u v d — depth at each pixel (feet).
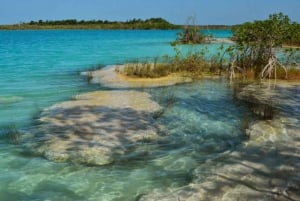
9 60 84.79
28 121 35.22
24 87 51.93
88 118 35.58
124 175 24.31
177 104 42.06
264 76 59.98
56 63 80.64
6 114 37.65
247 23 63.82
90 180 23.65
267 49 62.85
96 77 61.05
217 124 34.71
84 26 463.01
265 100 43.60
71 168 25.30
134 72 62.44
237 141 30.19
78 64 79.41
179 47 124.16
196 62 66.85
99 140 29.91
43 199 21.34
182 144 29.68
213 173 23.86
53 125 33.50
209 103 42.73
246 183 22.29
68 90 50.19
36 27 472.44
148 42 165.99
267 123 33.88
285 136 30.30
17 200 21.24
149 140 30.35
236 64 64.23
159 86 53.42
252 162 25.34
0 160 26.48
